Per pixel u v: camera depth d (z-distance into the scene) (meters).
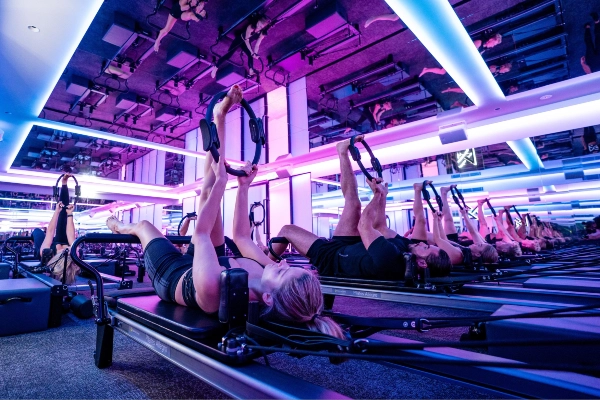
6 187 7.72
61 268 3.08
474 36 5.17
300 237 3.03
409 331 2.29
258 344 0.96
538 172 7.04
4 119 5.05
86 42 5.41
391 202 9.45
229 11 4.87
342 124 8.84
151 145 6.27
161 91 6.99
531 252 5.11
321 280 2.64
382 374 1.63
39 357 1.84
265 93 7.52
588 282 2.28
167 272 1.53
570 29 5.09
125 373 1.62
